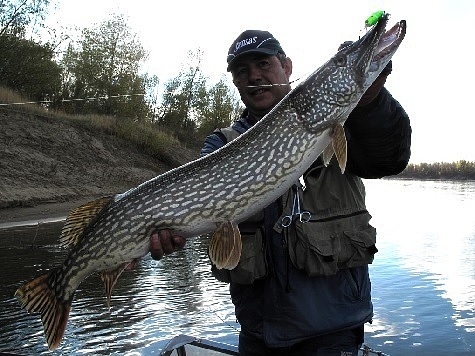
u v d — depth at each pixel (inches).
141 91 428.5
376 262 134.0
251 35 43.2
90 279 112.0
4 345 71.8
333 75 38.3
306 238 36.5
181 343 58.9
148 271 121.3
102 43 415.8
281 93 44.0
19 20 345.4
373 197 445.1
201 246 159.5
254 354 39.9
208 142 46.4
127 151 347.3
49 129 298.5
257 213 39.8
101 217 40.9
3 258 128.0
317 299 36.2
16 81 355.3
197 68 538.6
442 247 157.5
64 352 69.8
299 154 39.4
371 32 37.8
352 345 37.0
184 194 40.3
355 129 37.5
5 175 230.8
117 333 77.4
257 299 38.7
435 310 90.9
